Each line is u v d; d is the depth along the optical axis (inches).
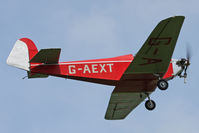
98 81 1451.8
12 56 1489.9
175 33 1255.5
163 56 1341.0
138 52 1314.0
